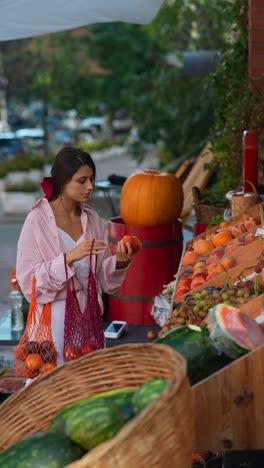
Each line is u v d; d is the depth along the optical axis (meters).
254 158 7.02
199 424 3.17
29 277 4.78
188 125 19.41
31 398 3.01
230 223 6.56
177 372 2.62
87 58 33.78
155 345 2.88
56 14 8.50
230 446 3.18
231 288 4.60
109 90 34.53
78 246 4.66
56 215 4.89
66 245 4.86
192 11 21.27
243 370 3.14
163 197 7.29
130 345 2.94
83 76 34.19
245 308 4.09
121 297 7.30
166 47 22.53
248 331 3.19
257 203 6.80
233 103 9.77
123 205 7.41
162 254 7.22
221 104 10.25
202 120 19.27
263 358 3.13
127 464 2.38
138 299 7.25
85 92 34.62
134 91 21.70
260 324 3.34
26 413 3.00
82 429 2.66
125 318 7.31
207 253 6.01
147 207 7.26
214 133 10.57
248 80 9.30
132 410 2.72
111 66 34.00
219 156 9.34
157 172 7.56
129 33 33.78
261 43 9.06
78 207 5.00
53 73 33.59
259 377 3.14
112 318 7.41
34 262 4.80
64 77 33.62
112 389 2.95
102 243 4.65
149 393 2.66
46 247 4.81
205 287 4.94
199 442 3.19
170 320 4.58
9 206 19.12
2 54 34.19
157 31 22.14
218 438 3.18
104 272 4.94
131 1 8.44
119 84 34.44
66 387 3.00
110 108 40.16
